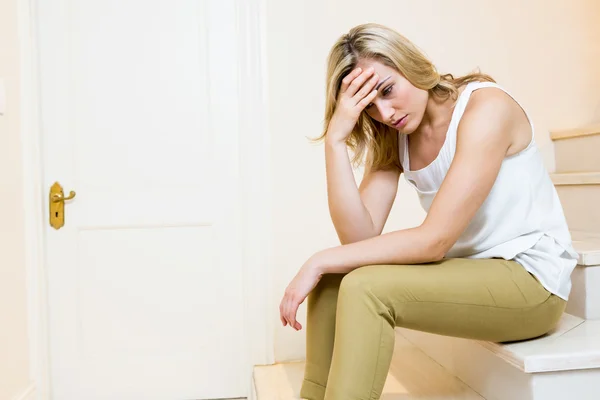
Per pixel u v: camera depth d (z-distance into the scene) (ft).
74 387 8.39
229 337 8.60
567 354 4.57
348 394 4.29
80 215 8.44
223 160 8.63
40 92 8.39
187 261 8.58
